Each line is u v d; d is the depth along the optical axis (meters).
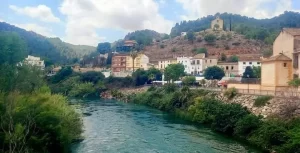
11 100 38.00
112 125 67.56
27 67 69.00
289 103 49.88
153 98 109.62
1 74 57.28
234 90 73.50
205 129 62.59
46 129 39.44
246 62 146.88
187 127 64.94
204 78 134.88
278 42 76.81
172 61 177.00
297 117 46.22
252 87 74.38
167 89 111.12
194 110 74.62
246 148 46.75
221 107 62.19
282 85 66.81
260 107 58.62
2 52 64.00
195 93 89.06
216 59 159.12
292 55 67.94
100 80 165.50
